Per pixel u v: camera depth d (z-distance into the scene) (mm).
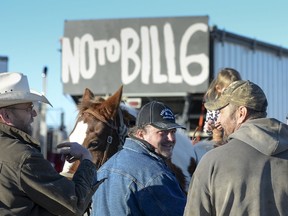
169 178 6156
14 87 5629
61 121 25359
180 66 20469
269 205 4938
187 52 20453
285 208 4941
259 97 5215
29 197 5367
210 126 8375
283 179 4969
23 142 5539
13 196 5277
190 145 9141
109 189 6234
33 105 5859
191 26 20359
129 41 21078
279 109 24172
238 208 4918
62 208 5383
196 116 21328
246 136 5074
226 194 4957
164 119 6438
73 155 6000
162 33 20688
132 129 6594
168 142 6477
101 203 6266
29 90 5809
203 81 20172
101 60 21344
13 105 5582
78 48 21531
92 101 8891
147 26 20891
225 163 5016
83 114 8719
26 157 5312
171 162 8602
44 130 21328
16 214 5250
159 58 20719
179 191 6160
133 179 6121
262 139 5023
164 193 6008
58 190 5344
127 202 6098
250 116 5223
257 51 22781
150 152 6395
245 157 5016
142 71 20891
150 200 6016
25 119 5664
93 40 21359
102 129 8492
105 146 8500
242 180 4945
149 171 6141
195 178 5109
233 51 21594
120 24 21125
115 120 8609
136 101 19016
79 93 21500
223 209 4957
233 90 5250
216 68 20625
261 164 4988
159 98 21453
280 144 5008
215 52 20656
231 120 5270
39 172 5348
